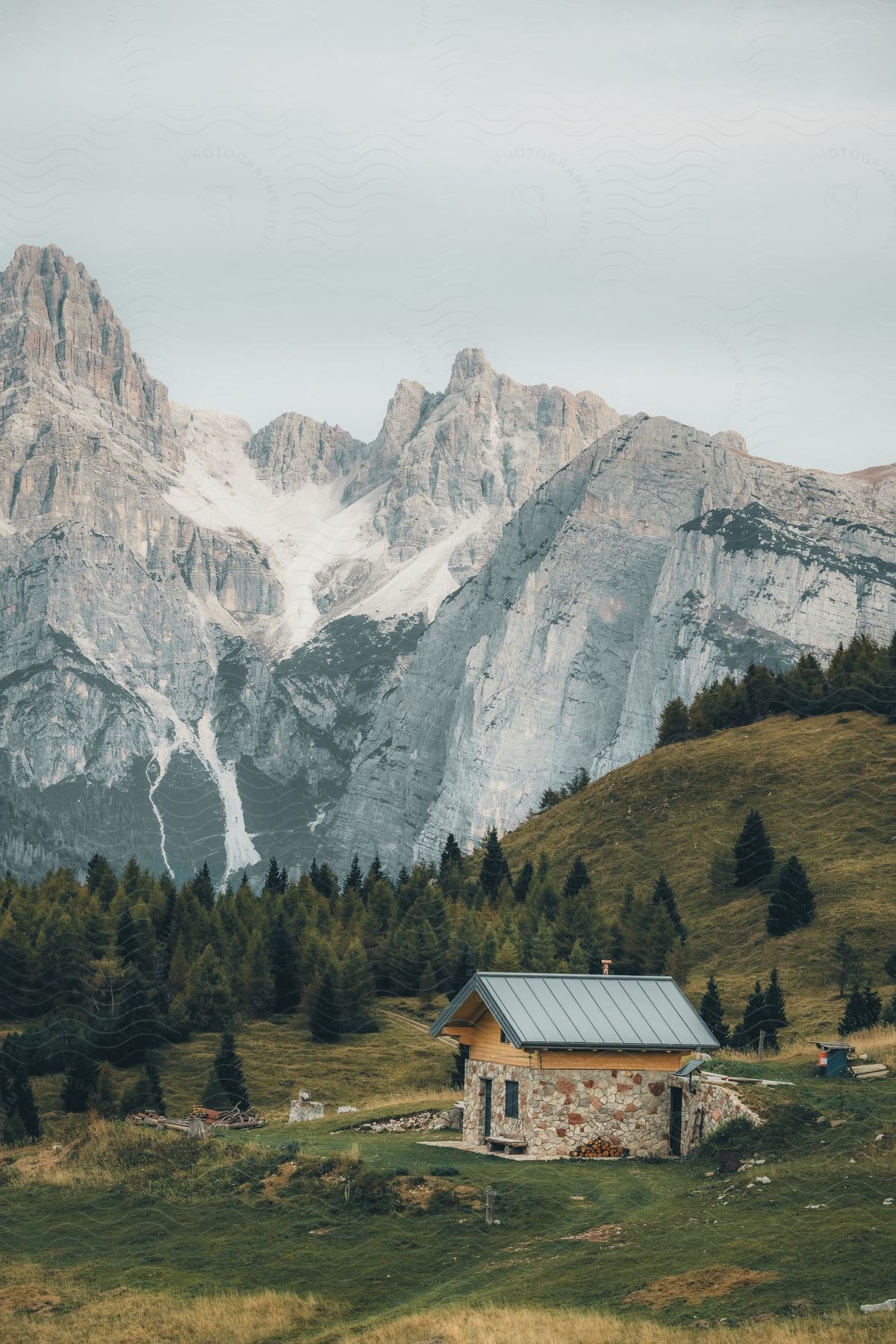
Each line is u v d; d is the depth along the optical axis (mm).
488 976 61156
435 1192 51656
